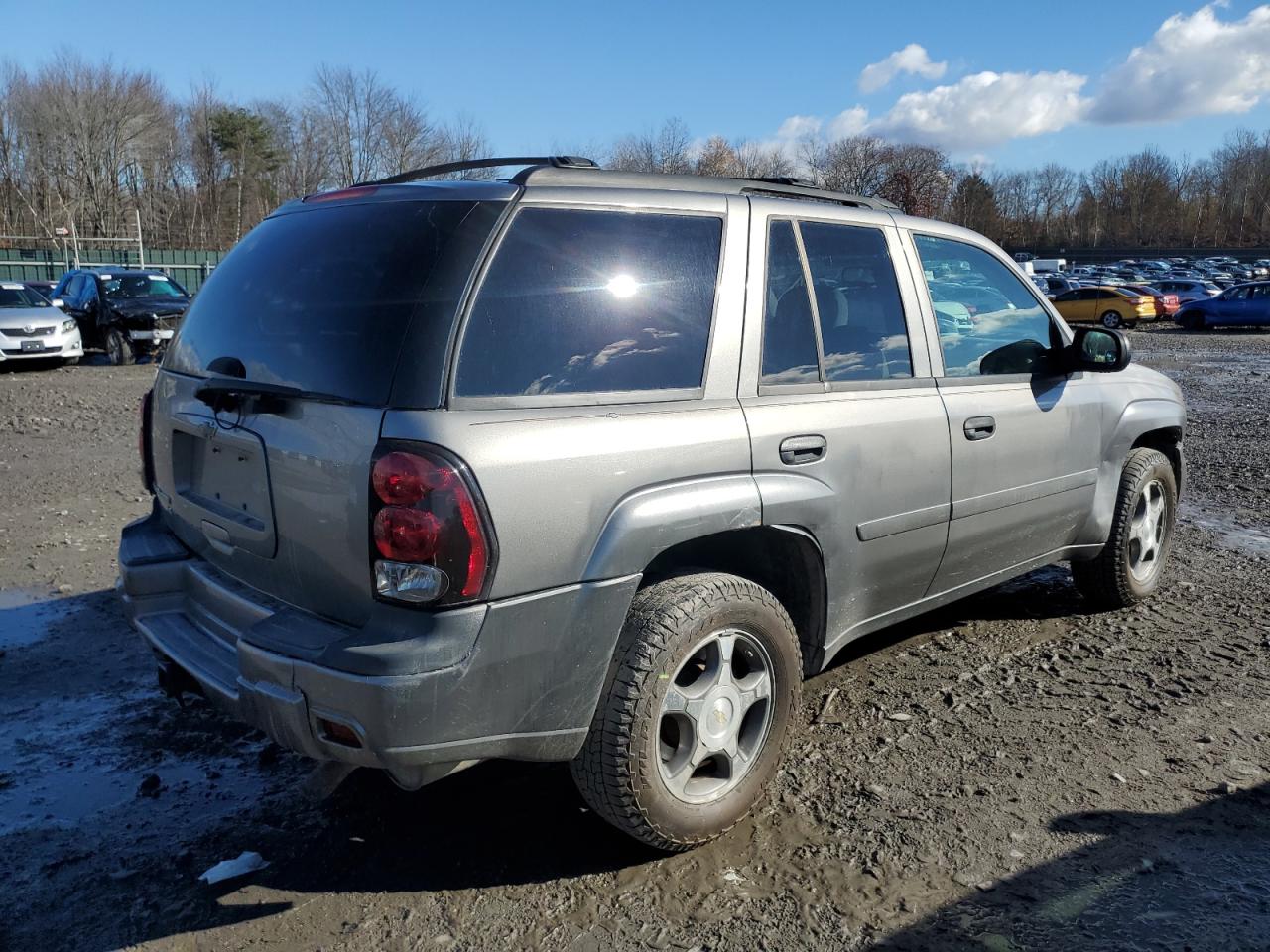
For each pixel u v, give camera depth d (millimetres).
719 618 2930
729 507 2957
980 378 4027
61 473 8578
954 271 4117
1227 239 122938
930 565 3852
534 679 2621
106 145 62656
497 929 2713
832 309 3494
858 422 3414
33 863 3027
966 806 3281
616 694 2771
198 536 3215
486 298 2637
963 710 4000
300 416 2668
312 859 3057
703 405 3000
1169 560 6117
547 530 2584
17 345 16766
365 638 2480
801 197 3604
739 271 3182
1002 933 2672
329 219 3051
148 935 2705
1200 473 9016
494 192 2789
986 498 3998
